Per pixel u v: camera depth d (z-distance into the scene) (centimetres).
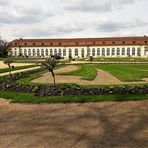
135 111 1296
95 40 12912
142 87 1839
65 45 13000
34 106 1466
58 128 1034
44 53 13288
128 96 1633
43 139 912
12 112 1325
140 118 1162
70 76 3034
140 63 6075
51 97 1638
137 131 980
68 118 1185
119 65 5234
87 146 840
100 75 3086
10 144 870
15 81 2456
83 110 1340
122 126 1047
